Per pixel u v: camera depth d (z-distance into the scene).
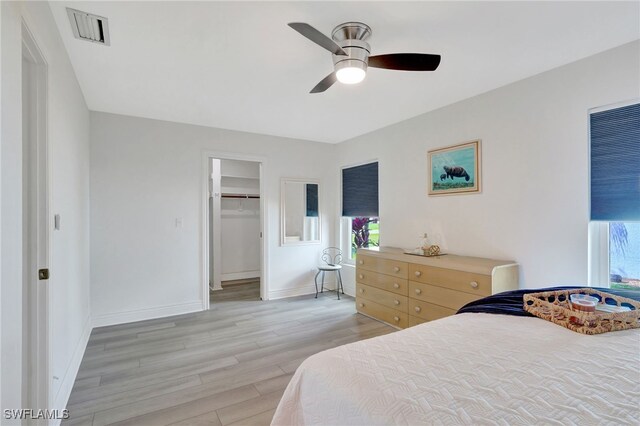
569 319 1.50
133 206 3.70
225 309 4.14
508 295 1.92
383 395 0.95
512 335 1.37
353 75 2.02
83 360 2.70
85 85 2.85
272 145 4.68
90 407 2.06
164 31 2.03
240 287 5.45
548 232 2.57
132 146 3.71
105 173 3.56
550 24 1.95
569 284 2.44
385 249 3.84
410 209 3.82
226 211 6.14
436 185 3.49
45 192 1.69
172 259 3.91
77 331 2.61
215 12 1.84
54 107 1.88
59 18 1.88
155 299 3.80
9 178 1.06
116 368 2.56
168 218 3.90
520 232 2.75
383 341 1.33
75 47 2.21
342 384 1.05
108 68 2.53
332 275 5.25
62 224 2.07
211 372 2.50
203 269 4.09
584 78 2.37
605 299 1.76
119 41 2.14
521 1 1.74
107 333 3.30
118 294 3.60
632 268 2.24
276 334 3.28
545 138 2.59
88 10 1.81
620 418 0.82
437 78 2.72
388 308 3.51
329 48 1.79
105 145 3.57
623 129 2.20
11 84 1.09
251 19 1.90
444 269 2.87
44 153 1.69
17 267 1.11
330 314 3.93
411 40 2.13
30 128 1.67
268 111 3.59
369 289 3.79
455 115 3.29
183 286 3.98
